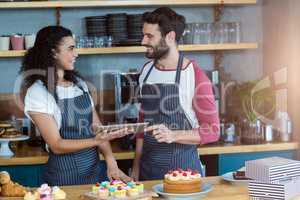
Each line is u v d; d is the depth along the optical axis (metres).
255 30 4.71
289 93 4.31
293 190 2.37
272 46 4.52
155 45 3.15
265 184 2.36
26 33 4.43
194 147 3.21
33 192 2.52
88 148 3.19
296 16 4.20
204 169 4.02
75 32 4.48
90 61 4.49
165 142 3.14
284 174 2.40
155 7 4.54
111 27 4.16
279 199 2.33
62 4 4.17
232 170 4.08
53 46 3.13
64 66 3.19
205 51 4.65
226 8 4.68
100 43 4.16
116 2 4.24
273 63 4.50
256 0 4.49
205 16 4.64
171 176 2.47
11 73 4.39
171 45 3.17
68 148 3.04
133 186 2.44
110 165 3.18
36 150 4.06
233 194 2.49
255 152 4.11
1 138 3.85
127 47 4.16
